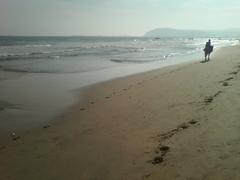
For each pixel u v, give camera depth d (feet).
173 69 81.97
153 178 20.81
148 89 53.36
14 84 70.54
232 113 29.43
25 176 24.89
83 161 26.21
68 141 32.01
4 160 28.60
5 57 137.59
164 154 23.91
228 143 22.99
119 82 71.36
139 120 34.78
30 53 166.81
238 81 44.57
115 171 23.38
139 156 24.91
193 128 27.71
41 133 36.27
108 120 37.81
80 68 102.32
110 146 28.50
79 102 52.90
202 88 43.93
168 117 33.04
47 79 78.74
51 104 51.67
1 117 43.60
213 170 19.77
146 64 114.21
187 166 21.04
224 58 96.84
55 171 25.11
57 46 271.90
